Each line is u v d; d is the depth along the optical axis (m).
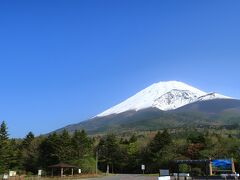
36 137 123.06
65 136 112.00
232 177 50.66
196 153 107.62
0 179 82.75
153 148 125.00
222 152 100.38
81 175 96.25
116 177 91.38
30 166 113.50
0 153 93.81
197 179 52.41
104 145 143.38
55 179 81.44
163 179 53.38
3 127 96.38
